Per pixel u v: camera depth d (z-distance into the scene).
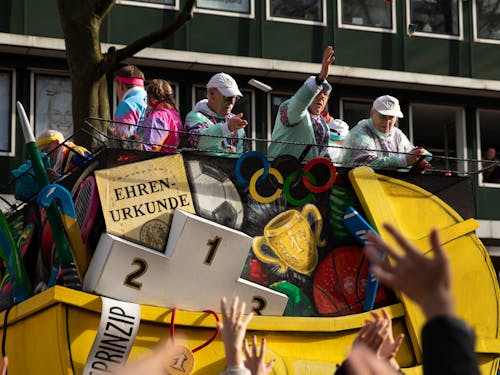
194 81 19.23
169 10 19.41
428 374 2.24
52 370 4.67
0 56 18.14
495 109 21.38
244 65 19.25
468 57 21.39
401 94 20.69
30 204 5.82
